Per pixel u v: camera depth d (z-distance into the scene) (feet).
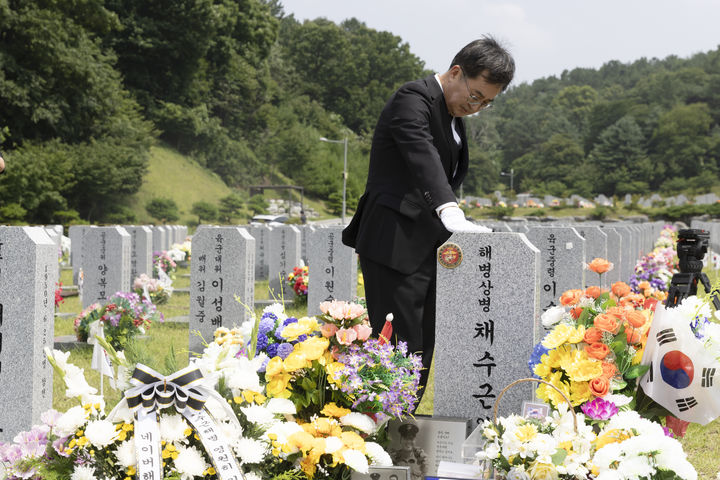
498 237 11.68
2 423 13.61
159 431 8.41
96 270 35.65
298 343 10.08
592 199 354.95
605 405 9.64
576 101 502.79
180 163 193.88
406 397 9.84
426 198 11.07
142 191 169.68
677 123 372.38
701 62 496.64
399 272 11.52
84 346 28.55
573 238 25.46
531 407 10.63
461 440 10.47
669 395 10.04
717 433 17.22
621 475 8.11
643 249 63.62
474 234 11.78
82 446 8.54
